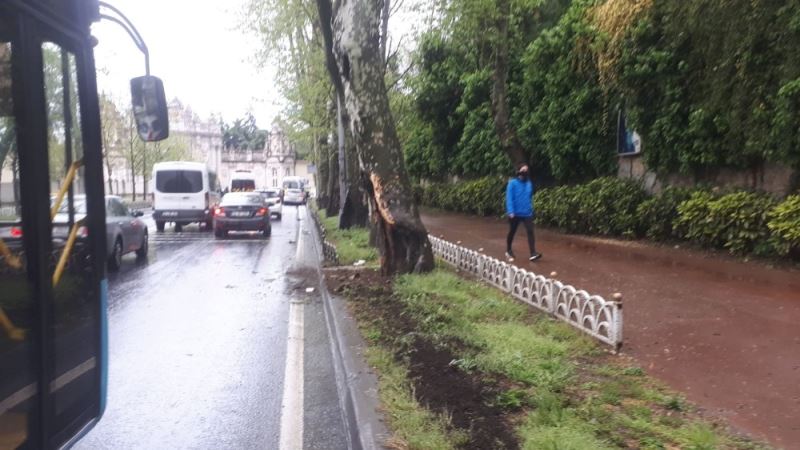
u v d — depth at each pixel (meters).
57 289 3.36
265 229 23.56
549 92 18.30
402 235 10.83
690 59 12.65
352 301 9.20
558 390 5.16
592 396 5.02
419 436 4.25
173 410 5.73
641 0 13.15
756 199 10.99
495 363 5.72
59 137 3.42
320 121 27.73
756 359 5.88
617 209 14.78
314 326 8.91
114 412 5.70
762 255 10.75
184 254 18.25
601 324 6.56
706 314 7.57
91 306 3.79
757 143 10.84
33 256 3.11
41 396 3.14
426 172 35.84
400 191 10.80
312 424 5.37
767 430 4.37
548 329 7.12
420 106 27.88
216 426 5.36
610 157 17.25
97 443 5.04
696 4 11.40
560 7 20.27
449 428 4.41
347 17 10.53
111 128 39.25
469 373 5.57
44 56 3.27
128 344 8.01
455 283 9.91
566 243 15.05
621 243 14.39
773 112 10.37
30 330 3.08
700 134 12.60
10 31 2.94
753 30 10.39
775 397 4.97
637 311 7.84
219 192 34.25
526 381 5.35
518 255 13.26
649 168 14.88
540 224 18.88
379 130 10.70
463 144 26.16
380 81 10.71
